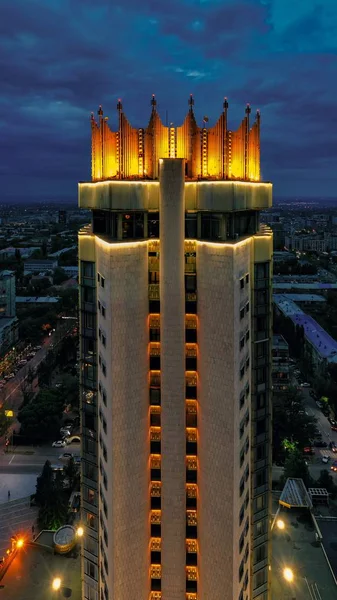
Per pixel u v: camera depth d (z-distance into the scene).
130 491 65.50
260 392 70.62
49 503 138.88
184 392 65.69
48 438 189.75
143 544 67.69
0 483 162.38
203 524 67.06
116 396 63.09
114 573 65.69
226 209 61.44
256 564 74.44
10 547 130.75
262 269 68.12
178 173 60.53
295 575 94.62
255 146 69.62
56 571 93.88
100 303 65.69
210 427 64.44
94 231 69.69
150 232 65.44
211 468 64.94
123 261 61.41
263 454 72.75
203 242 62.22
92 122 69.56
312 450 182.38
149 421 67.56
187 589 70.50
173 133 65.44
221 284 60.94
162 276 62.84
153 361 66.88
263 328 69.62
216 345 62.56
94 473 72.88
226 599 65.06
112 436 63.44
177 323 63.75
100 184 64.81
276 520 111.44
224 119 63.41
